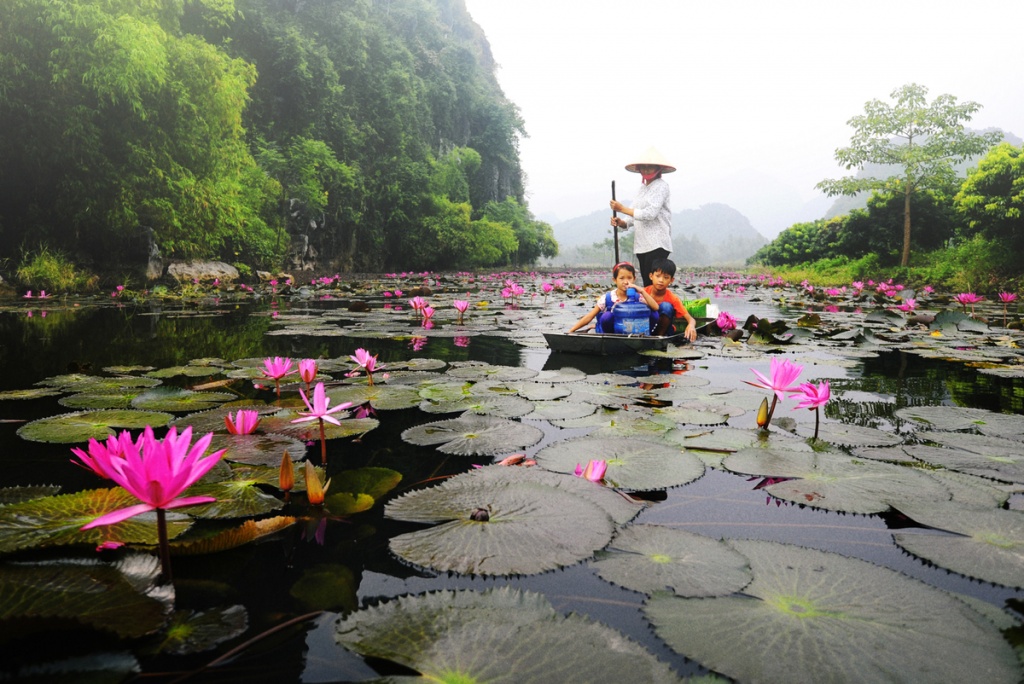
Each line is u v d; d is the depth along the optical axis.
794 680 0.68
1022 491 1.31
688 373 2.87
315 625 0.80
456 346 3.81
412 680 0.68
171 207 10.90
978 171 13.27
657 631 0.78
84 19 9.17
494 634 0.76
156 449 0.82
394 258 27.02
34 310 6.16
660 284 4.23
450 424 1.85
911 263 17.72
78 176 9.71
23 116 9.04
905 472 1.42
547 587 0.90
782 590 0.89
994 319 6.07
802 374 2.86
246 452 1.54
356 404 2.14
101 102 9.51
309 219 19.84
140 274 10.68
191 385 2.45
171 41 11.33
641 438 1.70
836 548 1.05
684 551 1.01
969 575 0.95
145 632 0.76
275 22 24.83
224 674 0.69
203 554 1.01
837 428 1.83
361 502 1.25
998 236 13.34
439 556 1.00
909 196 17.77
